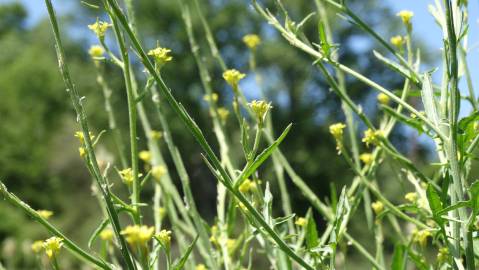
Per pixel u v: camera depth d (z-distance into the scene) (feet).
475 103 1.62
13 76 17.12
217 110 1.95
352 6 14.02
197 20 14.25
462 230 1.40
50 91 17.01
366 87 13.44
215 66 13.37
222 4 14.69
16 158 14.39
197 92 13.37
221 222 1.76
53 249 1.41
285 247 1.29
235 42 14.30
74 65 16.34
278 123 13.52
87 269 2.02
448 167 1.44
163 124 1.82
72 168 14.08
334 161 12.23
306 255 1.62
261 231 1.39
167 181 1.90
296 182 1.81
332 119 12.89
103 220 1.45
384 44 1.59
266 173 7.21
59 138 14.71
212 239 1.77
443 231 1.38
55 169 14.15
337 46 1.55
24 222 11.77
